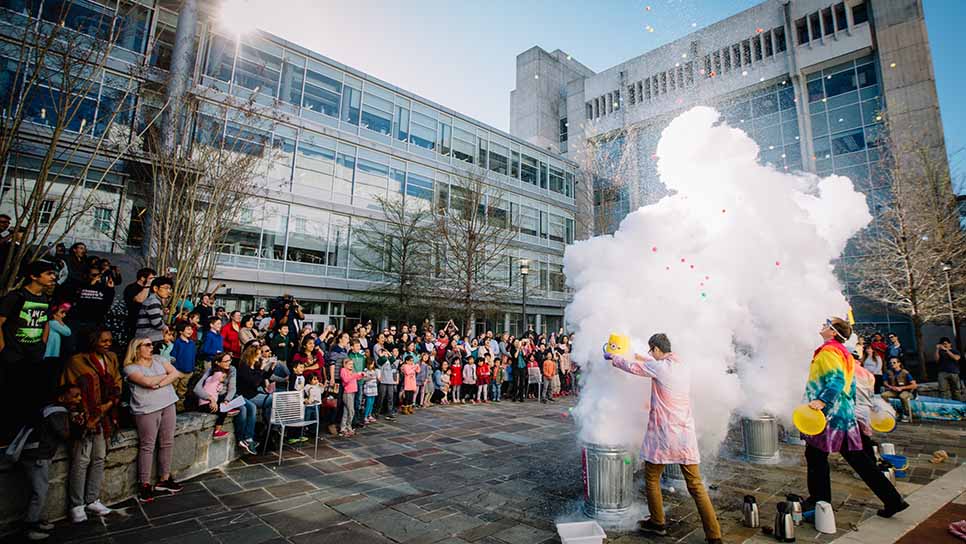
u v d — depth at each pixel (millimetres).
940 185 18531
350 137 19641
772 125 26781
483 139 25656
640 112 32031
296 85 18500
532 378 12562
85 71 9477
